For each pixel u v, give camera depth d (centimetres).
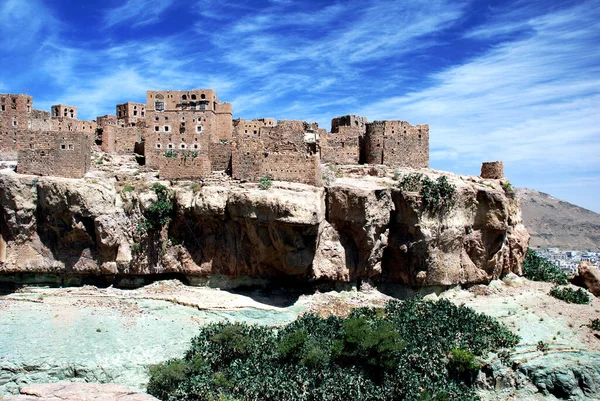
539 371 7962
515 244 11475
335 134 11488
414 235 9806
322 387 6712
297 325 8012
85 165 9669
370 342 7162
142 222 9281
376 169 10656
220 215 9094
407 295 10125
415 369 7525
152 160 10462
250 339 7400
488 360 7938
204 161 9794
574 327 9244
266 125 11619
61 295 8962
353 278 9875
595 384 8019
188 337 7831
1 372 6812
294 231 8819
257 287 9625
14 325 7725
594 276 11650
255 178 9612
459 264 10294
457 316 8581
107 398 5912
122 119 12225
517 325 9106
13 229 9062
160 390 6694
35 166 9262
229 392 6606
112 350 7356
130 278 9462
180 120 10575
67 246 9250
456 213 10056
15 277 9369
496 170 11762
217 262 9425
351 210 9381
